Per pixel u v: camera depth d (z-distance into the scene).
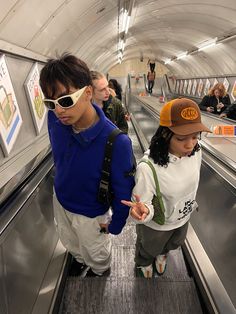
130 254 2.58
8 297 1.42
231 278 1.87
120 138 1.54
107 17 6.14
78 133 1.53
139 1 5.65
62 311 1.96
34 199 1.93
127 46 14.99
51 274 2.07
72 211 1.84
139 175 1.63
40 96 3.59
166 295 2.06
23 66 3.16
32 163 2.09
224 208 2.10
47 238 2.24
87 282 2.17
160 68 21.83
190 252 2.36
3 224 1.40
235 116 5.67
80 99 1.30
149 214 1.55
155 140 1.59
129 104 13.73
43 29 3.42
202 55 11.77
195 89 15.34
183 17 7.88
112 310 1.96
